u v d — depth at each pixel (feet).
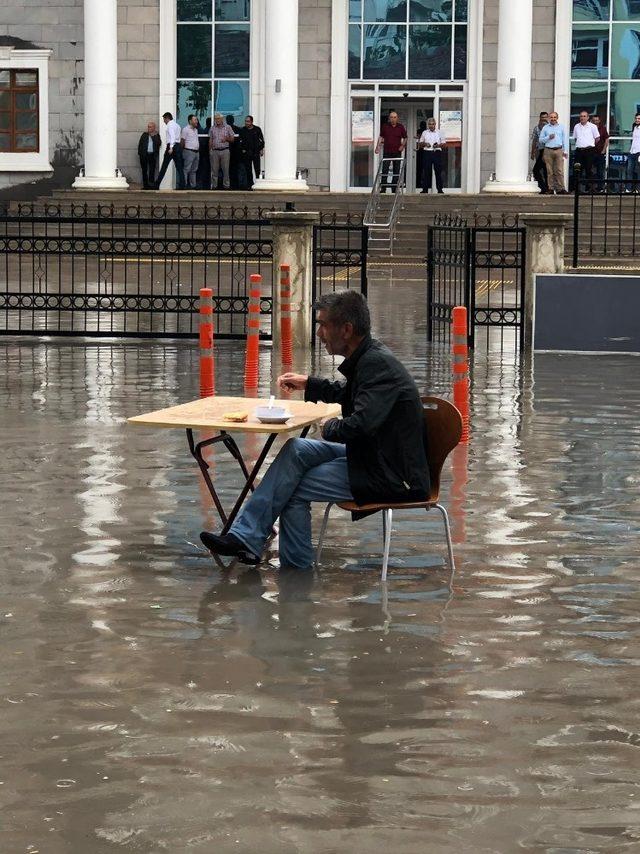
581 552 25.34
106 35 120.47
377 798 15.29
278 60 118.73
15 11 127.03
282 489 24.09
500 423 39.14
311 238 59.11
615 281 56.65
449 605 22.16
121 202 115.75
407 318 69.10
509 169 117.91
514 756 16.40
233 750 16.49
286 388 25.03
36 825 14.65
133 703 17.94
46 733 16.97
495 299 76.95
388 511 23.62
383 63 125.29
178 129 119.65
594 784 15.67
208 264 95.66
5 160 128.47
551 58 122.62
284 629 20.93
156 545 25.62
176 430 37.27
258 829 14.57
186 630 20.85
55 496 29.32
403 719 17.47
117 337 61.87
